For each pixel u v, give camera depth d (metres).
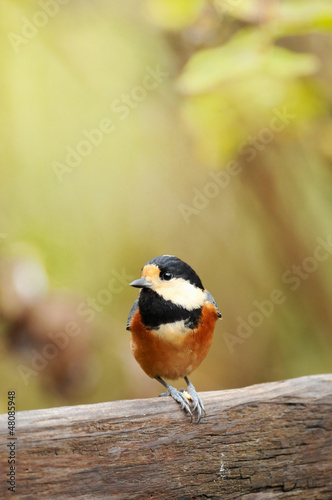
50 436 4.99
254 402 5.68
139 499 5.25
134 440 5.29
